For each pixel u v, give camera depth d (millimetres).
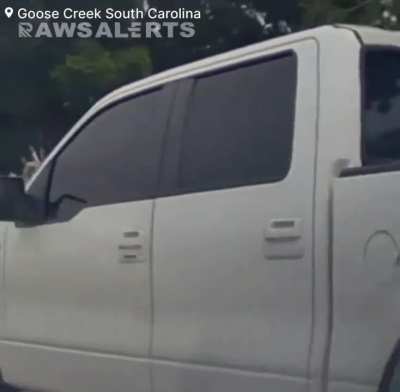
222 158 4660
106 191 5371
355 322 3834
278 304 4176
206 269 4551
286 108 4363
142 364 4941
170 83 5168
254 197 4363
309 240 4055
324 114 4152
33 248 5785
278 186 4250
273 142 4383
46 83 15898
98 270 5254
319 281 3998
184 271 4684
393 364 3629
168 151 4996
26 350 5840
